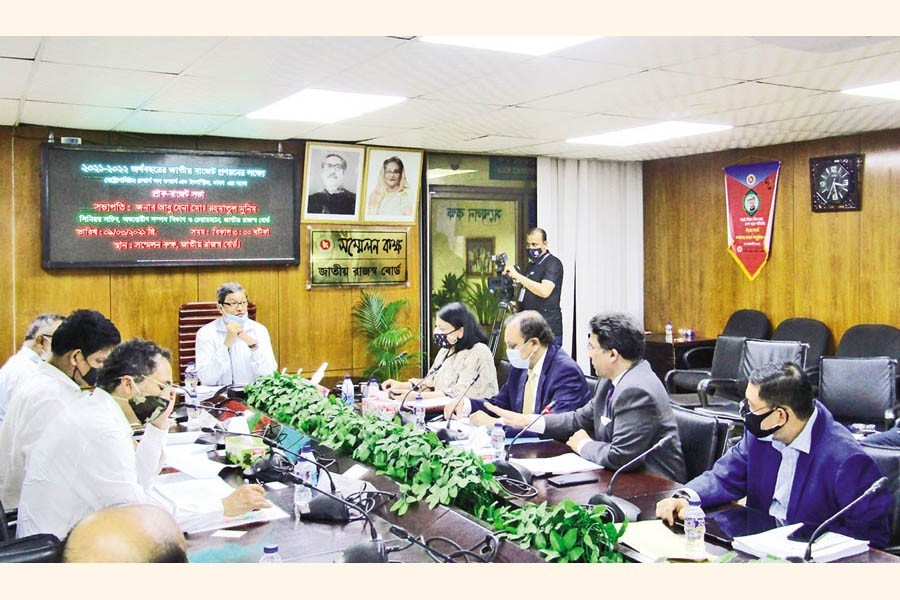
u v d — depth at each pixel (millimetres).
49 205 5211
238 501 2287
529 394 3797
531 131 5711
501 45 3352
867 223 6074
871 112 5109
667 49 3439
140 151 5457
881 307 6008
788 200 6605
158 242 5555
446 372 4320
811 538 2012
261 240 5918
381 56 3488
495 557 1906
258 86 4055
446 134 5797
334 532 2186
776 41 3213
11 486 2818
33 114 4777
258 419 3496
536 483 2676
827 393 4867
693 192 7359
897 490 2418
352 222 6305
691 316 7461
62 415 2346
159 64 3568
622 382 2975
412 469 2486
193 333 5645
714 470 2600
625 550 1999
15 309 5191
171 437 3328
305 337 6188
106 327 2846
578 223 7445
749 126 5688
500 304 6547
